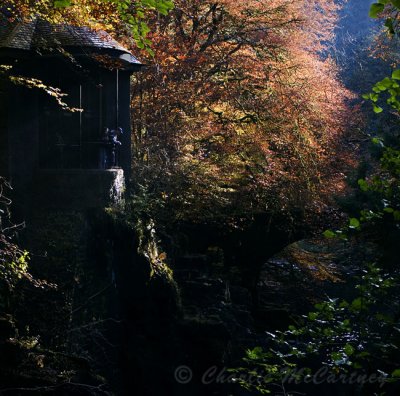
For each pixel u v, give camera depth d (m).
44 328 14.00
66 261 15.04
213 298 18.95
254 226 22.11
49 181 15.88
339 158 24.41
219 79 24.47
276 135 23.44
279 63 25.20
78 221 15.66
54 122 16.67
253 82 24.69
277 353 7.44
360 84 40.22
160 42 22.20
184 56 22.39
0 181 14.60
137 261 16.19
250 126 24.34
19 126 15.60
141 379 15.91
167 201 19.89
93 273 15.62
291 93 23.91
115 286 16.19
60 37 15.91
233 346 17.80
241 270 22.94
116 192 16.55
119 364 16.00
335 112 25.38
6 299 13.38
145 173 20.02
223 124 23.78
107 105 17.23
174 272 19.17
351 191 22.84
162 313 16.39
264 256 22.70
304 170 22.70
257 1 24.91
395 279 7.09
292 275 27.28
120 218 16.20
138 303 16.27
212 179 21.36
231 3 24.20
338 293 27.39
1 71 13.43
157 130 21.80
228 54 24.50
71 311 14.58
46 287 14.41
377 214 6.30
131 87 22.73
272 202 22.05
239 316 19.61
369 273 7.01
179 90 22.66
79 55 15.98
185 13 24.12
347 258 27.89
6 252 12.03
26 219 15.52
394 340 7.11
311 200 22.39
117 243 16.16
